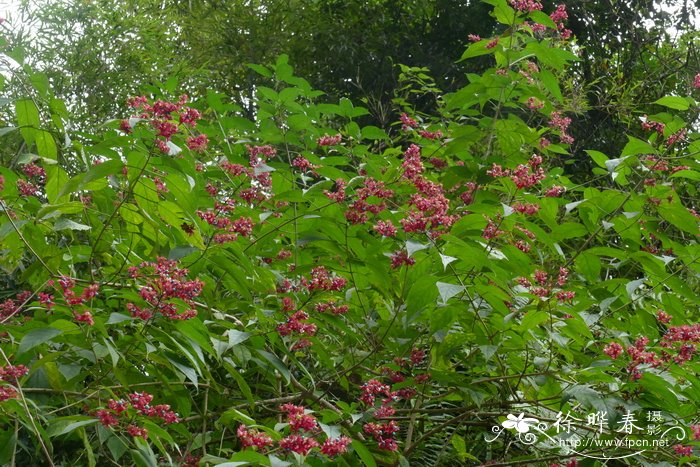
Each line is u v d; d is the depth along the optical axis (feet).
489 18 39.93
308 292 10.89
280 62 12.66
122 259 10.98
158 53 26.07
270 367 11.55
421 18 41.88
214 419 11.27
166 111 8.91
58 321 8.44
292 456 8.38
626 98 25.46
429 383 12.24
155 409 8.68
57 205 9.29
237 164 12.21
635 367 9.52
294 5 40.83
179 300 8.81
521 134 11.98
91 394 9.32
